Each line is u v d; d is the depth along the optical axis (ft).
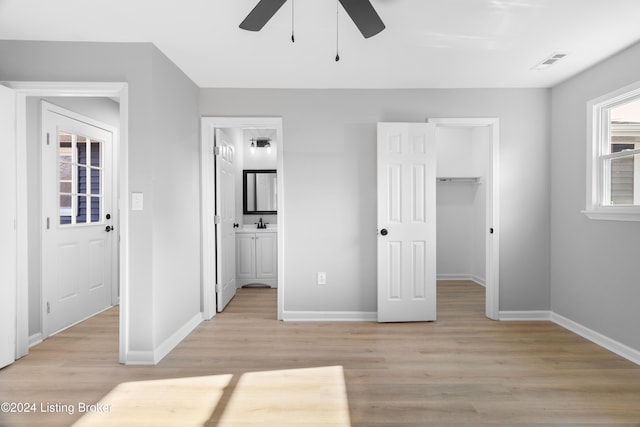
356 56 9.14
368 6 5.58
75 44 8.37
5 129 8.04
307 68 9.95
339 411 6.34
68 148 11.07
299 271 11.60
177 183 9.83
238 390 7.09
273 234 16.63
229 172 14.15
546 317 11.54
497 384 7.27
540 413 6.23
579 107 10.21
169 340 9.14
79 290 11.40
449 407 6.44
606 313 9.25
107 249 12.86
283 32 7.90
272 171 17.95
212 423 6.02
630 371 7.84
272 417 6.18
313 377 7.61
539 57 9.13
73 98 11.06
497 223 11.51
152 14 7.19
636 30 7.72
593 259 9.70
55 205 10.35
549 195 11.54
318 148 11.56
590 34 7.92
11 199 8.19
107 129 12.73
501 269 11.55
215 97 11.50
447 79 10.75
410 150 11.26
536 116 11.50
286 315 11.58
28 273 9.45
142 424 5.98
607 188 9.48
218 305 12.45
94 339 9.86
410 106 11.55
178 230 9.89
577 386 7.18
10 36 8.14
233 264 14.82
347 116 11.55
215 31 7.88
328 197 11.56
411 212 11.28
